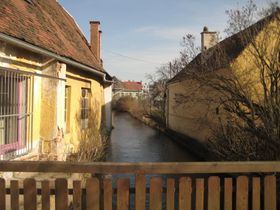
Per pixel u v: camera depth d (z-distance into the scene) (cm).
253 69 1186
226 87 1104
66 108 1195
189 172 356
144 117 4316
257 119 996
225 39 1270
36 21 988
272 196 372
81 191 365
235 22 1281
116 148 2053
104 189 363
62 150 954
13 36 677
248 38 1116
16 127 796
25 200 362
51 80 921
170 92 3127
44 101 923
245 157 926
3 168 351
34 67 877
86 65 1253
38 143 915
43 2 1400
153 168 355
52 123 922
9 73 744
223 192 377
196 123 1962
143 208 360
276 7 1096
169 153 1880
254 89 1099
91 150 1183
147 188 370
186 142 2153
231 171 357
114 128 3406
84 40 2084
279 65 1001
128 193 362
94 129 1465
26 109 837
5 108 742
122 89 9250
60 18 1564
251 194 396
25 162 352
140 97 6216
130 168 354
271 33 1087
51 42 951
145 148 2062
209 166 356
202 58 1277
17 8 891
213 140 1356
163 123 3512
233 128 1059
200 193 366
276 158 834
